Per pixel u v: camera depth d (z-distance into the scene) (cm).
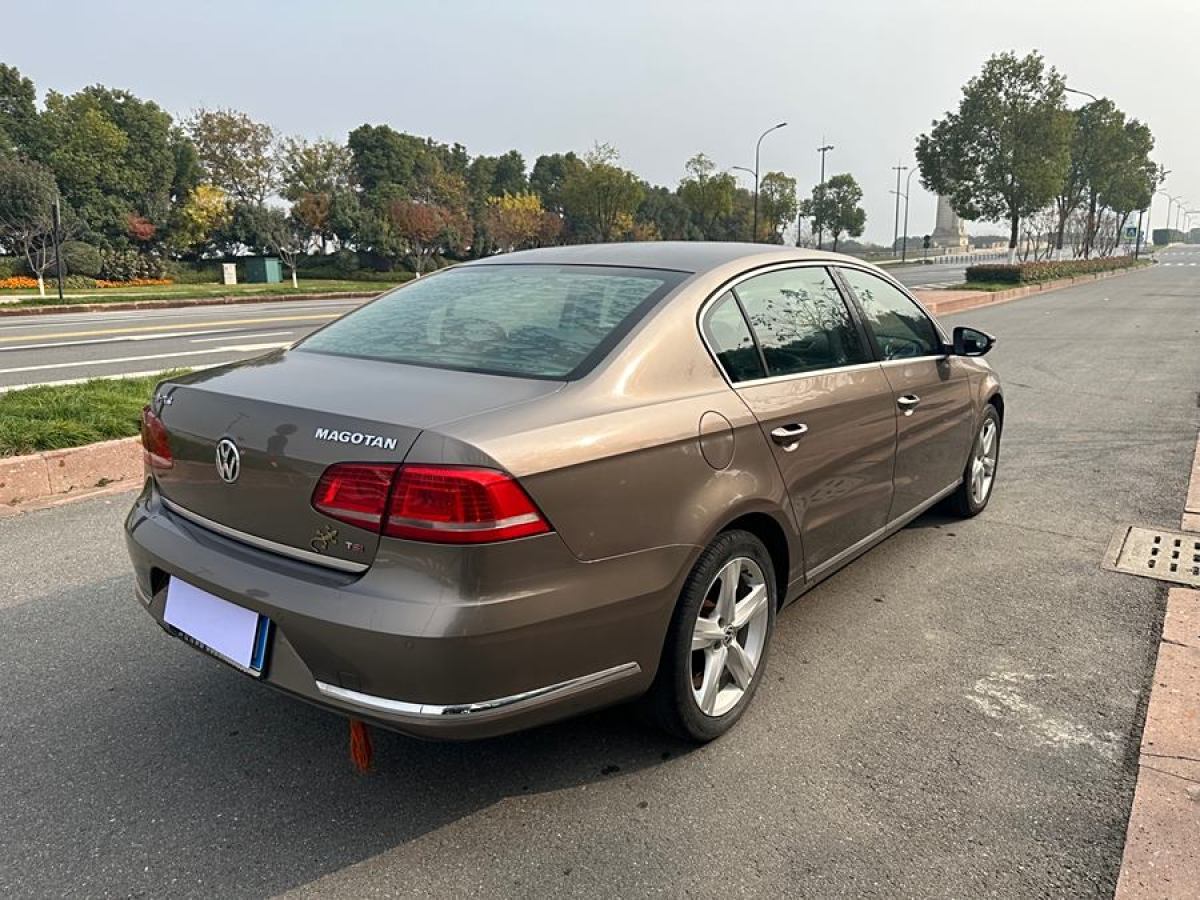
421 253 5628
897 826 250
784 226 6738
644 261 323
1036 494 561
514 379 258
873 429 359
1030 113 3158
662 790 267
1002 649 356
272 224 5166
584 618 236
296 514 235
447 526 213
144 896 223
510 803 261
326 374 271
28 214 3716
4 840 243
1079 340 1389
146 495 296
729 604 288
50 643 356
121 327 1658
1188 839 243
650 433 252
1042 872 232
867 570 438
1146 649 355
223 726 300
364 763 263
